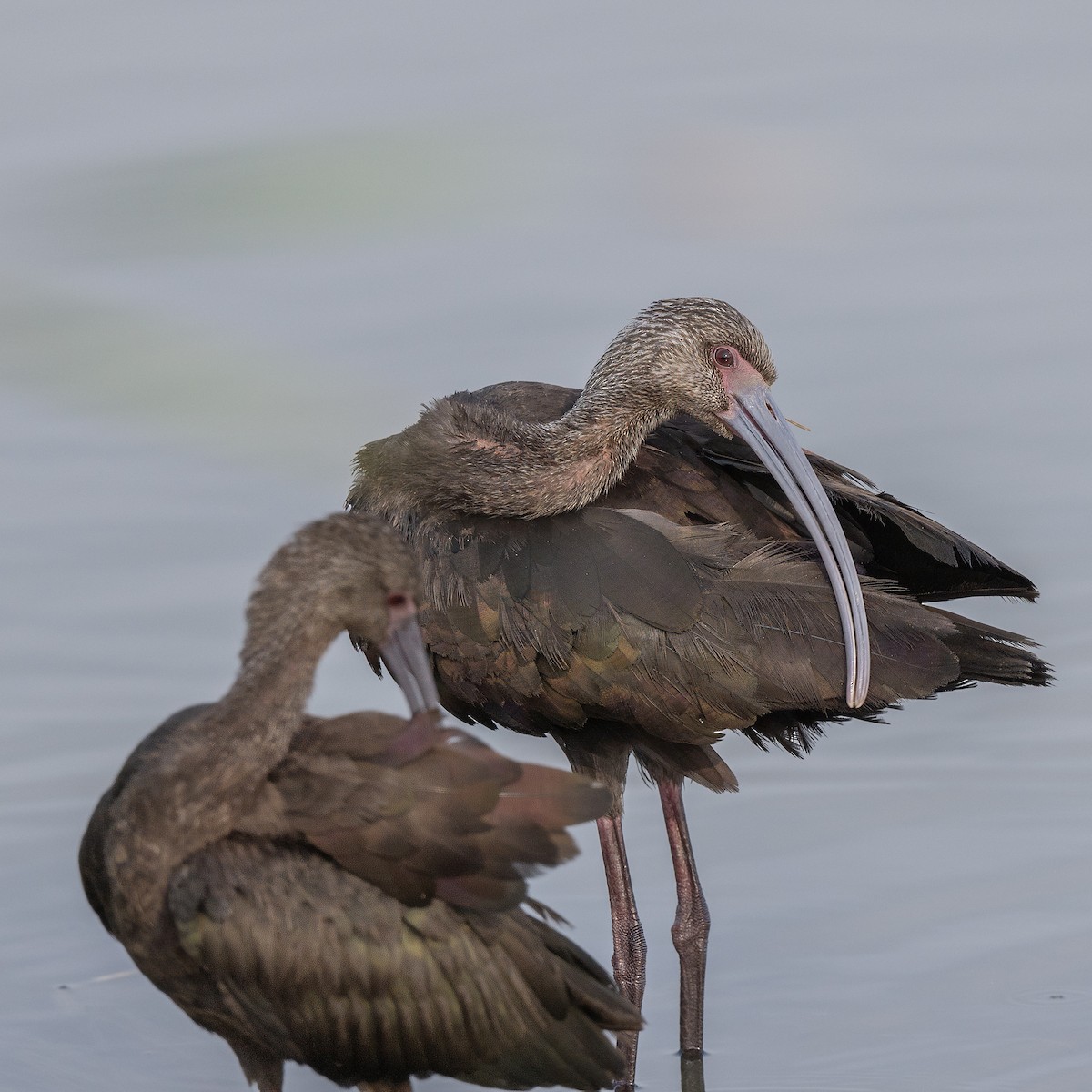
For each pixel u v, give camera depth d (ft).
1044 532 62.85
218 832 33.30
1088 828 49.80
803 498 42.78
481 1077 34.78
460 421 43.29
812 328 80.23
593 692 41.63
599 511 42.96
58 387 76.02
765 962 44.80
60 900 46.83
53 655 56.65
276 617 33.32
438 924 33.68
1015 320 80.07
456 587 42.11
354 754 33.50
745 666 40.96
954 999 42.70
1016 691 56.90
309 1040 34.04
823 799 52.08
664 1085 40.83
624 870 43.75
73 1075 40.40
